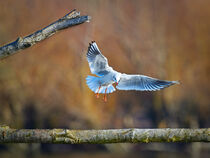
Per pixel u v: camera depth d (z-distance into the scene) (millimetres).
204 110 19422
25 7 19109
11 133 4117
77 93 17953
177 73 20250
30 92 17656
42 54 17750
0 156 16328
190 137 4070
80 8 20844
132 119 18875
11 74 17062
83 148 17281
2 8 18484
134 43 21422
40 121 17516
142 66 20859
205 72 20078
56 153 16984
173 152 17266
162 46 21141
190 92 19641
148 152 17250
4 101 17109
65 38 18406
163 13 22016
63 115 17781
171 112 18969
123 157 16438
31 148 16844
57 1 20141
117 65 20672
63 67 18156
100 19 21188
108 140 4145
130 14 22172
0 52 4188
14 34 18141
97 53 5973
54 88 17969
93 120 17875
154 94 18938
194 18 21141
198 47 20531
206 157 16641
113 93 18453
